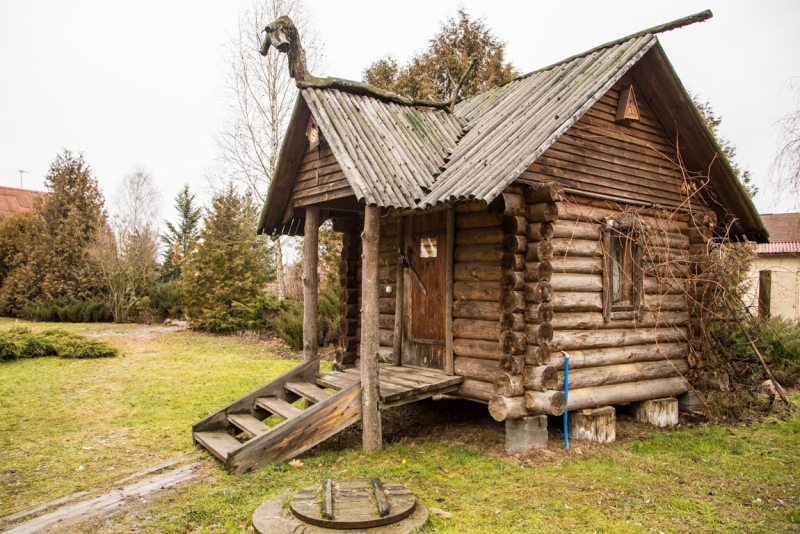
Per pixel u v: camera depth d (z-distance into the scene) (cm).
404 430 771
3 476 590
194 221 3728
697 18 742
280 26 755
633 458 661
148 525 465
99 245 2394
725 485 577
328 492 486
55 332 1430
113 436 737
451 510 496
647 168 852
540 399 649
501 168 635
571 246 733
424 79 2388
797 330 1206
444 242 796
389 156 737
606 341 765
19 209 3516
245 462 595
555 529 463
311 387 764
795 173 774
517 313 666
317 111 730
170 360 1345
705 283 880
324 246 2066
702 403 876
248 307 1841
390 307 900
